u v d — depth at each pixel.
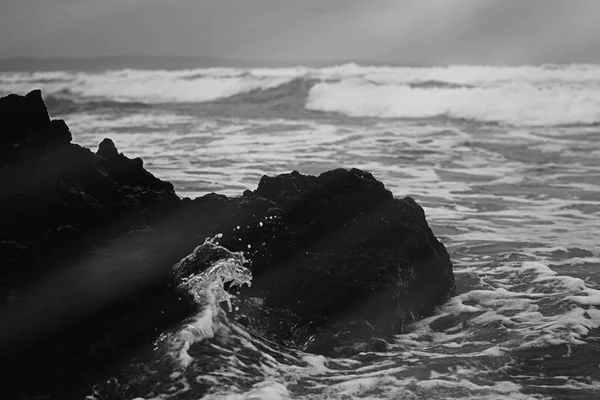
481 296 8.83
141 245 7.79
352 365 6.91
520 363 6.86
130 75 44.28
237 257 8.15
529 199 14.41
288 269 8.10
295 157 18.78
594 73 37.75
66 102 34.06
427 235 9.12
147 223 8.42
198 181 15.16
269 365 6.71
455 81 34.53
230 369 6.46
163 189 9.05
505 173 17.08
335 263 8.17
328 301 7.80
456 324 8.09
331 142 21.48
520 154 19.61
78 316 6.90
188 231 8.64
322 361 6.91
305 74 39.31
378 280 7.96
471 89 30.08
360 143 21.33
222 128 24.59
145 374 6.35
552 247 10.98
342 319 7.65
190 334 6.82
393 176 16.59
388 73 38.78
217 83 37.22
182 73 45.50
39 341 6.62
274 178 9.41
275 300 7.87
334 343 7.31
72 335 6.80
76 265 7.20
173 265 7.96
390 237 8.63
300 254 8.24
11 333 6.55
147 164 17.41
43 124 8.36
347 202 8.78
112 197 8.40
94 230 7.77
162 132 23.42
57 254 7.24
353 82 34.34
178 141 21.50
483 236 11.68
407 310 8.25
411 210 9.11
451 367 6.79
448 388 6.33
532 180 16.25
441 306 8.63
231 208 8.90
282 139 22.08
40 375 6.35
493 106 28.00
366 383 6.43
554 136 22.86
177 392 6.04
